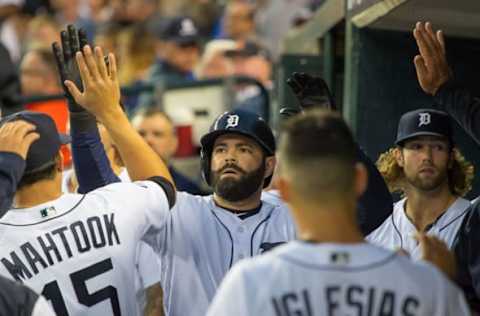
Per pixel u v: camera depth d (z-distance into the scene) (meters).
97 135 11.61
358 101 14.35
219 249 12.01
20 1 31.83
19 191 10.98
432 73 11.59
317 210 8.39
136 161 11.20
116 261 10.96
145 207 11.12
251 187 11.88
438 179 12.54
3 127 10.27
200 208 12.21
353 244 8.38
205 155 12.05
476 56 14.41
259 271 8.30
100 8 32.22
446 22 13.48
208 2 28.77
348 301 8.20
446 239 12.54
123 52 27.69
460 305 8.41
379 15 13.52
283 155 8.54
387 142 14.41
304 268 8.26
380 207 11.45
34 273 10.77
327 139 8.38
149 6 29.73
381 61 14.38
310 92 11.23
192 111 21.03
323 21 16.50
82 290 10.86
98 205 11.05
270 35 28.08
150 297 12.03
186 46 25.59
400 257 8.38
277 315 8.19
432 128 12.51
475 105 11.41
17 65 28.83
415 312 8.23
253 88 23.38
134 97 23.03
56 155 11.05
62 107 20.28
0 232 10.85
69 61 11.21
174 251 12.00
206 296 11.92
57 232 10.90
